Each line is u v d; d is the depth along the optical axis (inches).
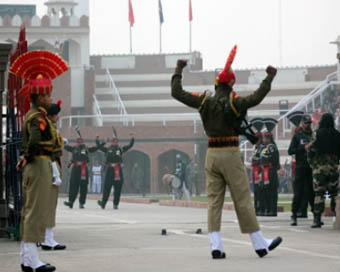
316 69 6545.3
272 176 1786.4
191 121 6417.3
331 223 1521.9
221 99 914.1
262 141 1809.8
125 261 883.4
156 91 6643.7
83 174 2476.6
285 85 6515.8
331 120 1393.9
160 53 6801.2
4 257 946.7
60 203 3038.9
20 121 1136.2
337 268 807.1
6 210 1194.0
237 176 909.2
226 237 1178.6
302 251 968.9
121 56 6796.3
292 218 1486.2
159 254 950.4
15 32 6491.1
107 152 2429.9
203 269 808.9
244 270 799.1
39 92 831.1
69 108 6013.8
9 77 1203.9
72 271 810.8
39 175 819.4
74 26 6545.3
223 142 913.5
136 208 2495.1
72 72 6254.9
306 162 1487.5
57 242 1127.0
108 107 6501.0
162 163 5477.4
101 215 1982.0
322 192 1396.4
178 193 3353.8
